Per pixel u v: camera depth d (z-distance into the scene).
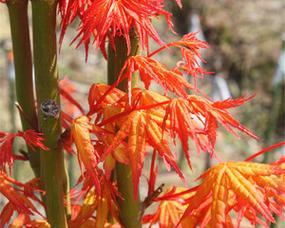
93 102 0.44
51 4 0.44
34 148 0.50
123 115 0.43
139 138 0.41
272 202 0.45
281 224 0.94
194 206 0.43
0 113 1.53
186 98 0.42
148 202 0.49
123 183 0.48
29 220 0.50
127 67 0.44
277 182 0.42
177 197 0.49
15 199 0.44
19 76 0.48
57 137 0.46
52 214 0.48
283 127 1.72
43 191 0.48
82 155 0.42
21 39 0.47
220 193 0.43
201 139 0.46
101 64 1.91
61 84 0.72
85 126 0.42
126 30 0.40
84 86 1.75
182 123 0.41
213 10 2.26
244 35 2.19
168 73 0.43
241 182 0.42
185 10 2.25
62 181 0.48
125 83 0.46
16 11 0.47
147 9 0.41
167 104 0.42
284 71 1.05
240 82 2.07
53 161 0.46
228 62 2.12
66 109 0.88
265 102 1.93
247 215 0.46
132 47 0.46
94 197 0.49
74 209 0.53
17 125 1.48
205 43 0.46
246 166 0.43
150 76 0.42
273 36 2.17
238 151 1.68
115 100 0.44
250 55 2.11
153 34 0.41
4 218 0.46
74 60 1.87
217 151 1.66
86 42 0.41
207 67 2.11
